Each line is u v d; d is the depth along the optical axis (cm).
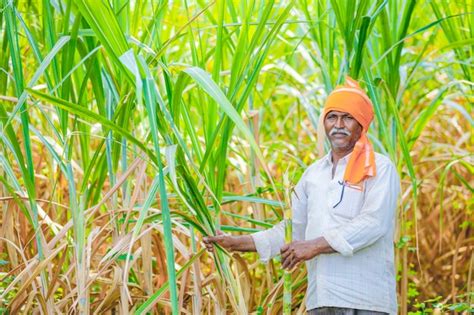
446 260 637
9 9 369
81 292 372
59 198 497
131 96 362
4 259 468
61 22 407
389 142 442
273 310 433
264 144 573
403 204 495
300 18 532
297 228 384
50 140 457
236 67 362
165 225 306
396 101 461
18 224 464
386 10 452
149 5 585
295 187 385
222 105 312
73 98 397
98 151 376
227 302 445
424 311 484
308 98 582
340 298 357
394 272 369
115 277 395
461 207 612
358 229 346
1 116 377
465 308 460
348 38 423
